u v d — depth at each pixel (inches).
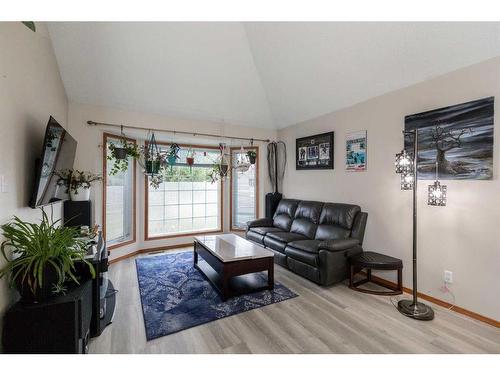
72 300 56.5
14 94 63.8
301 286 111.7
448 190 92.7
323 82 128.2
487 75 82.0
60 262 59.2
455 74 90.4
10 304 59.4
